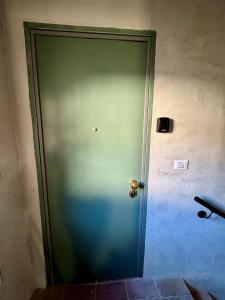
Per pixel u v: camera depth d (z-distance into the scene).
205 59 1.21
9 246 1.05
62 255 1.39
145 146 1.28
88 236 1.38
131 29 1.12
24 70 1.09
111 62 1.15
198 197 1.38
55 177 1.26
